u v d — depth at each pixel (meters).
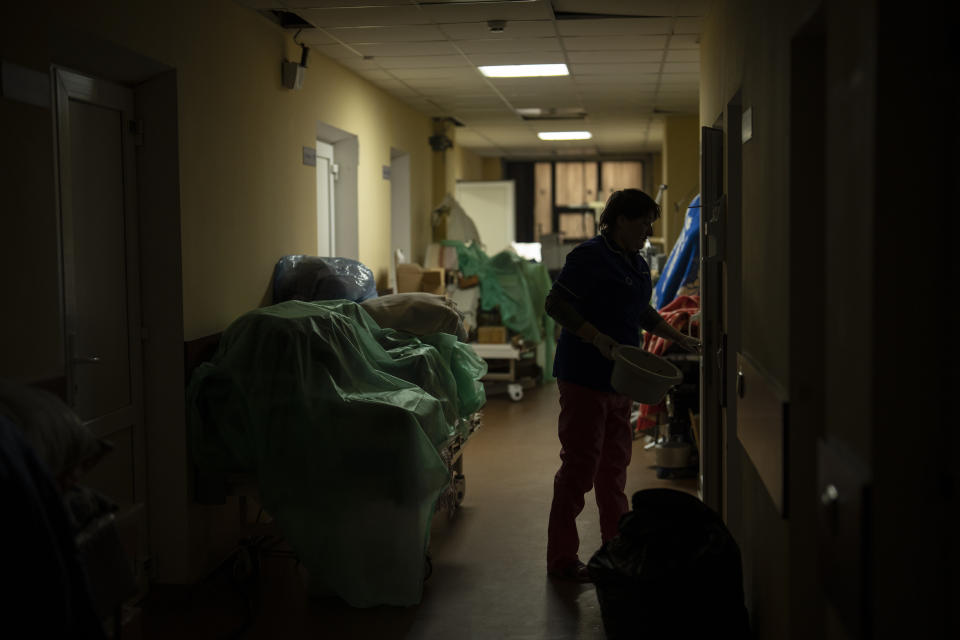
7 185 2.65
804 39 2.24
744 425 3.02
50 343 2.85
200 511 4.00
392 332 4.42
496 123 10.34
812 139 2.25
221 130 4.30
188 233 3.92
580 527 4.64
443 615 3.51
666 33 5.56
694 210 5.84
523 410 7.85
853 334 1.70
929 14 1.53
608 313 3.71
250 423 3.62
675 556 2.91
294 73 5.11
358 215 6.88
